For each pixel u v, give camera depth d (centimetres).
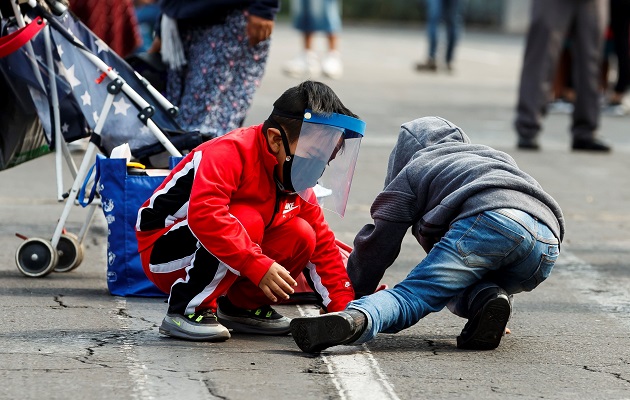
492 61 4784
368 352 1000
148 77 1423
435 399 873
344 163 980
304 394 873
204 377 908
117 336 1023
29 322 1060
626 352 1032
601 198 1909
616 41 3170
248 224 975
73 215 1603
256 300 1045
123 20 2047
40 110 1245
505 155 1035
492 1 7169
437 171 1003
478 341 1005
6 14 1246
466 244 971
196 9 1372
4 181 1847
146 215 998
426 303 977
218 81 1391
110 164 1165
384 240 1023
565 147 2488
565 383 927
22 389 865
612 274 1380
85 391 865
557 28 2364
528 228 970
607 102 3316
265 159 972
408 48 5259
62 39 1212
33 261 1240
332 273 1043
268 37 1408
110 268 1177
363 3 7375
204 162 966
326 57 3738
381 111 2908
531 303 1219
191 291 1001
